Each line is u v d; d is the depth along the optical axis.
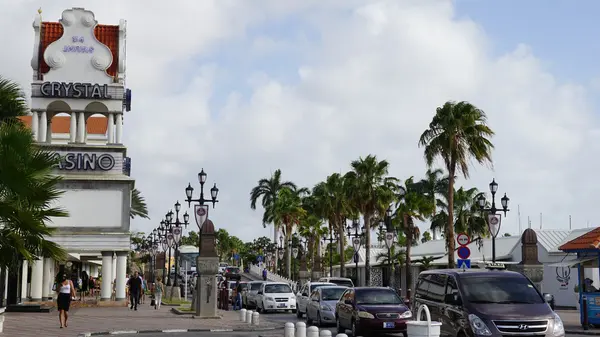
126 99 48.38
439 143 44.00
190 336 23.91
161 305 46.50
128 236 44.84
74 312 37.25
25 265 40.97
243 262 161.75
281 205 96.62
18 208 17.73
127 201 45.09
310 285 34.28
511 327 14.73
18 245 17.97
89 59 45.62
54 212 18.88
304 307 33.50
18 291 38.25
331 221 76.75
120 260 45.31
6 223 18.17
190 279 73.00
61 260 19.45
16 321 29.39
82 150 44.84
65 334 23.22
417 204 66.88
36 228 18.08
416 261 67.06
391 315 22.73
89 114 48.88
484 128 43.75
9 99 24.22
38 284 43.28
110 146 45.28
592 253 24.89
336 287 30.16
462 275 16.53
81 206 44.56
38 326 26.75
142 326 27.48
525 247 37.12
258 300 41.53
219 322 30.09
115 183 45.00
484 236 68.75
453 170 43.91
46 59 44.97
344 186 67.25
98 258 55.06
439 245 71.44
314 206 80.75
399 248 77.38
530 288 16.27
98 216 44.69
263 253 150.88
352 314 23.56
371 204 64.75
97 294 54.38
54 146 44.44
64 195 44.25
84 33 45.78
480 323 14.87
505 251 56.84
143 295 51.38
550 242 51.06
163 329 26.12
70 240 44.16
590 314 24.59
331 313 28.31
